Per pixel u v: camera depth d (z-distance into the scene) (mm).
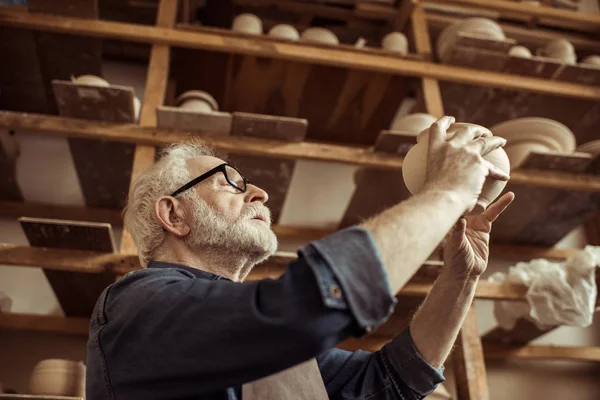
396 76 3230
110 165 2893
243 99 3459
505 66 3154
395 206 833
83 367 2502
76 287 2686
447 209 822
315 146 2717
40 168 3379
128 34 2898
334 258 747
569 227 3291
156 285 880
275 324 734
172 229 1157
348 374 1160
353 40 3990
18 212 3223
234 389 943
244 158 2727
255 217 1205
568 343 3504
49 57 3051
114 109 2586
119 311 892
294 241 3439
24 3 2988
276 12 3902
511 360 3404
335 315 730
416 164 1077
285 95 3418
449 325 1134
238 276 1212
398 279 765
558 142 2953
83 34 2879
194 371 775
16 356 2961
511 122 2959
